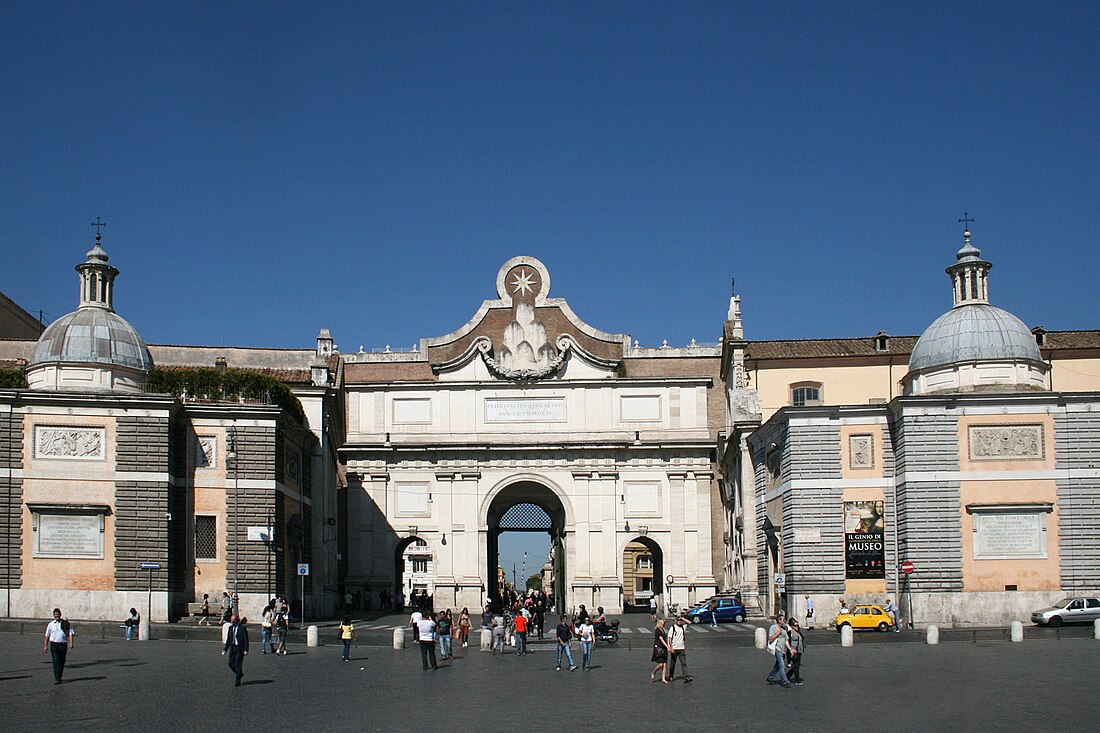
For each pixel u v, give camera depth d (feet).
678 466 298.97
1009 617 185.57
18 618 175.01
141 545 181.47
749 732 88.17
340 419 279.90
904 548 189.16
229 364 267.59
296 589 216.74
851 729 88.94
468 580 295.89
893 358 260.21
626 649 173.78
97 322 195.72
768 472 224.94
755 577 246.27
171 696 108.58
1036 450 188.55
